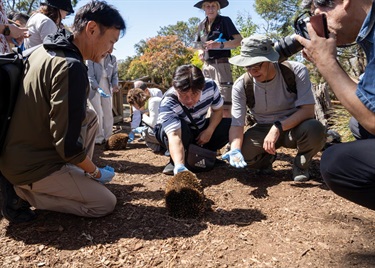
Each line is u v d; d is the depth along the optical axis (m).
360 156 1.76
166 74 25.83
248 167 3.41
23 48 3.75
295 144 3.19
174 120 3.18
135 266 1.92
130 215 2.51
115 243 2.15
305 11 1.95
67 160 2.15
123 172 3.64
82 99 2.09
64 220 2.44
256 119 3.36
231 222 2.39
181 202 2.45
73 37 2.19
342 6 1.64
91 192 2.38
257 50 2.88
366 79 1.54
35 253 2.05
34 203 2.39
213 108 3.54
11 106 2.10
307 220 2.38
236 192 2.95
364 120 1.58
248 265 1.89
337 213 2.47
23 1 13.47
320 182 3.11
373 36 1.54
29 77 2.09
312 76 8.51
